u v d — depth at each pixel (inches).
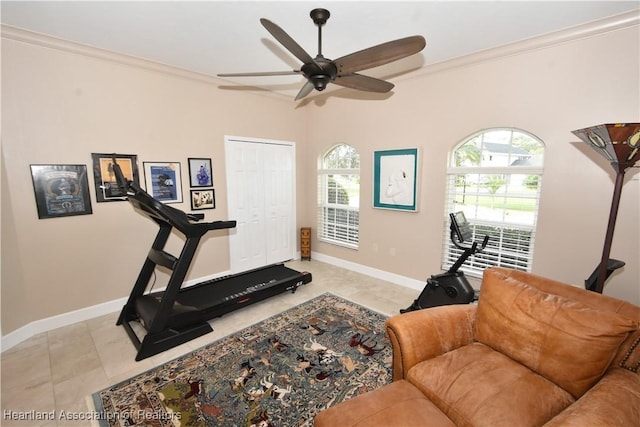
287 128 178.7
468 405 49.7
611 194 93.3
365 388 78.6
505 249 119.1
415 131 137.0
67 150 107.4
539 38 99.3
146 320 98.5
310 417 69.6
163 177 131.8
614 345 49.9
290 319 114.5
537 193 109.7
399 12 84.1
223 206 154.4
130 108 120.4
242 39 101.5
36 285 104.7
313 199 191.2
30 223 102.1
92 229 115.1
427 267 140.1
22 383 80.6
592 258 98.3
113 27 92.7
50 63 101.8
